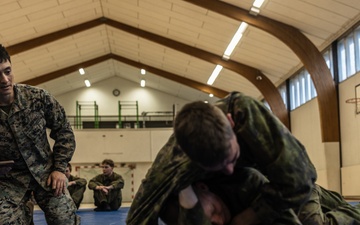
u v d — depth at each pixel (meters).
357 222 3.19
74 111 29.45
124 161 23.59
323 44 15.67
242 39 17.34
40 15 16.97
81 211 12.88
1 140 3.32
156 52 22.33
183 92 28.94
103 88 29.86
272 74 20.14
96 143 23.58
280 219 2.33
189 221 2.16
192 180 2.21
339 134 14.95
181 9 16.41
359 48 13.51
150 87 30.08
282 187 2.14
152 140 23.83
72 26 19.11
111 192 12.79
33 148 3.41
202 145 1.84
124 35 21.25
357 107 13.57
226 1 14.89
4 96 3.28
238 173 2.43
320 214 3.02
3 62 3.20
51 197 3.45
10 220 3.22
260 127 2.17
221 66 20.97
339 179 14.81
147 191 2.42
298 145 2.20
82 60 24.27
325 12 13.55
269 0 13.88
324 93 14.97
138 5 17.17
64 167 3.53
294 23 14.92
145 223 2.36
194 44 19.52
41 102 3.44
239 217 2.30
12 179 3.37
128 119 29.62
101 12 19.03
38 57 21.44
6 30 17.17
